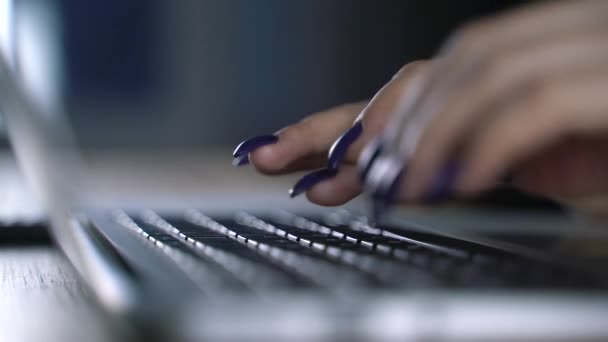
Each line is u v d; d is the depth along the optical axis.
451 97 0.32
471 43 0.33
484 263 0.33
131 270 0.32
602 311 0.23
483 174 0.32
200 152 1.50
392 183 0.33
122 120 1.45
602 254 0.37
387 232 0.42
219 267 0.31
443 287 0.26
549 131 0.32
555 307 0.23
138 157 1.45
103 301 0.32
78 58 1.40
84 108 1.41
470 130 0.32
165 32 1.48
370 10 1.53
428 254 0.34
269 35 1.54
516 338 0.23
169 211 0.55
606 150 0.39
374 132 0.43
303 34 1.55
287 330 0.22
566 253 0.37
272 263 0.32
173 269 0.30
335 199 0.47
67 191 0.58
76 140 1.40
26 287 0.37
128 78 1.45
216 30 1.52
